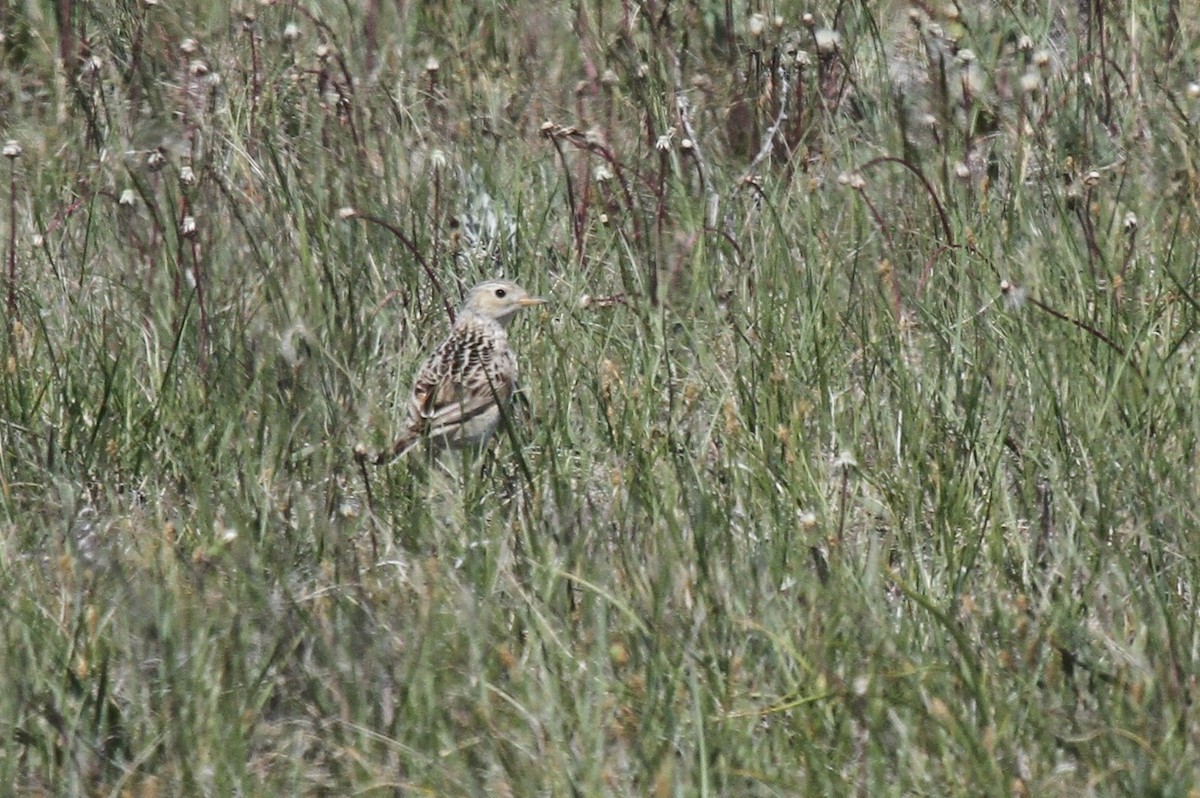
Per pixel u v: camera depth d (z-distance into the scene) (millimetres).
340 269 14430
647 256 14672
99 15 18453
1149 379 12188
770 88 17062
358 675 9555
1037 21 17719
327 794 9062
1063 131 16203
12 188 14734
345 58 18047
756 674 9586
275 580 10609
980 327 13062
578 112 17016
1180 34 17359
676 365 13312
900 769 8805
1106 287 13312
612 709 9258
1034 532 10984
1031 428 11906
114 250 14805
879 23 18219
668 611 10031
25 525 11375
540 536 10773
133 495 11805
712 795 8609
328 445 12156
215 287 14164
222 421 12297
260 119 16750
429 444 12344
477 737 9148
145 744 9195
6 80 17688
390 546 10898
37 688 9477
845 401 12398
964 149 15992
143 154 16359
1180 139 15891
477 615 9977
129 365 12812
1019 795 8625
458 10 18391
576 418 12859
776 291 13828
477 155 16250
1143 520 10727
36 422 12547
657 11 18203
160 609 9930
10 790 8914
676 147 16250
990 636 9773
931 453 11844
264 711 9531
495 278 14633
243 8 18750
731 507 11086
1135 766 8703
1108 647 9523
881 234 14789
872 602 10016
